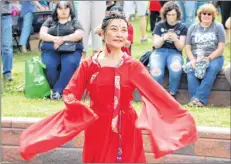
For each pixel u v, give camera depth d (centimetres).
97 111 493
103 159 495
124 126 495
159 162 681
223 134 669
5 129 709
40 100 867
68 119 477
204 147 674
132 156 499
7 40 948
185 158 677
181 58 885
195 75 859
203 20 873
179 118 480
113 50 492
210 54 866
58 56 899
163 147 458
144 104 482
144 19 1191
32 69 890
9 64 955
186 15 1123
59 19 903
